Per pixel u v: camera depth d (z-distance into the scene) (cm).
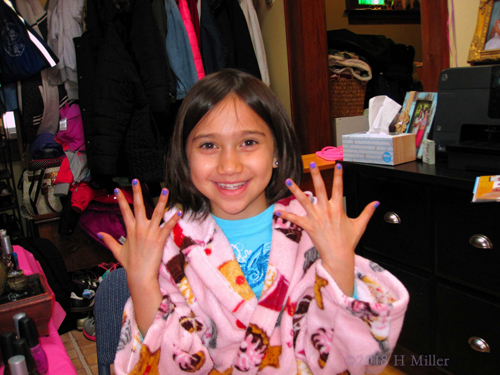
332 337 63
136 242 66
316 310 64
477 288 124
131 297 68
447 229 129
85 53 220
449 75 130
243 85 72
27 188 248
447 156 143
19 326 73
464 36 167
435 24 176
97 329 87
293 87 286
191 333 69
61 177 233
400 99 327
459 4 166
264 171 71
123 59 213
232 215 80
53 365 78
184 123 73
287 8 278
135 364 64
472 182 117
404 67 332
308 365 67
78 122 234
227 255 74
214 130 69
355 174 157
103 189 242
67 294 217
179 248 76
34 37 221
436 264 134
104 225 242
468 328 129
